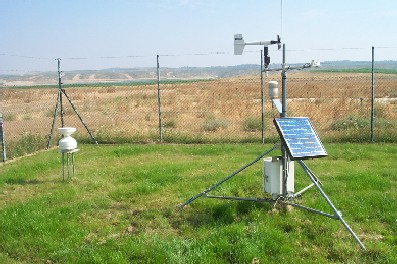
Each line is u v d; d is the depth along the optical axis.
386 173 9.76
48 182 10.02
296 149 6.59
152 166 11.34
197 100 37.88
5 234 6.73
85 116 27.70
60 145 10.03
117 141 16.22
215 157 12.61
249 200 7.44
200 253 5.64
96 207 8.05
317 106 24.64
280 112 7.16
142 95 48.09
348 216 7.09
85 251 6.02
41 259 5.99
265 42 7.34
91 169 11.29
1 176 10.65
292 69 7.05
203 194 7.66
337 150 12.81
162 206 7.96
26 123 25.17
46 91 71.81
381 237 6.31
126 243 6.09
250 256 5.59
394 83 54.06
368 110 21.92
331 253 5.83
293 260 5.59
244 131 18.36
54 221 7.13
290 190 7.46
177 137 15.89
